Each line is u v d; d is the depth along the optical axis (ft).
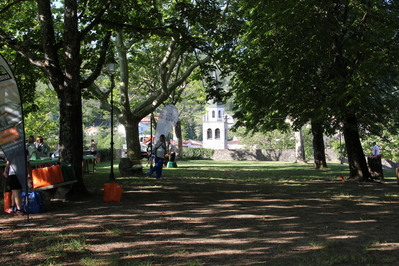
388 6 53.47
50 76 37.50
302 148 146.10
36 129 123.85
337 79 49.08
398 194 42.06
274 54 53.62
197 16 48.96
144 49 82.69
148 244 20.98
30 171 30.19
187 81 99.19
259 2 52.90
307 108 55.93
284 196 40.63
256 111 77.46
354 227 25.35
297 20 47.98
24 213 29.45
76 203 34.50
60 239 21.81
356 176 60.18
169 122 69.05
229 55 52.13
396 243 21.12
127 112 70.54
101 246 20.47
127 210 31.27
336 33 52.42
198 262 17.57
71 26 37.01
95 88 71.10
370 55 46.65
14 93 26.11
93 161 76.13
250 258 18.52
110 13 45.24
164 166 104.42
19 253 19.04
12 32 56.03
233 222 26.94
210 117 321.32
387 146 138.82
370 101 59.36
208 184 52.70
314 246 20.58
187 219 27.91
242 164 133.59
